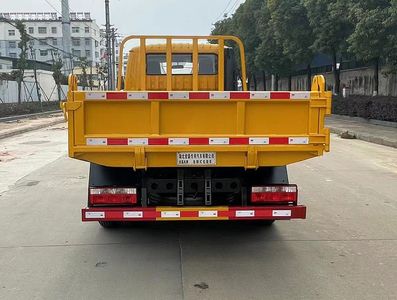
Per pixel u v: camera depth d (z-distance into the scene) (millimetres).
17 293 4363
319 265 5023
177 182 5293
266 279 4656
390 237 5984
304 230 6309
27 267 5016
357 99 25547
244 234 6152
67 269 4949
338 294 4293
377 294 4289
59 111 37969
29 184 9492
